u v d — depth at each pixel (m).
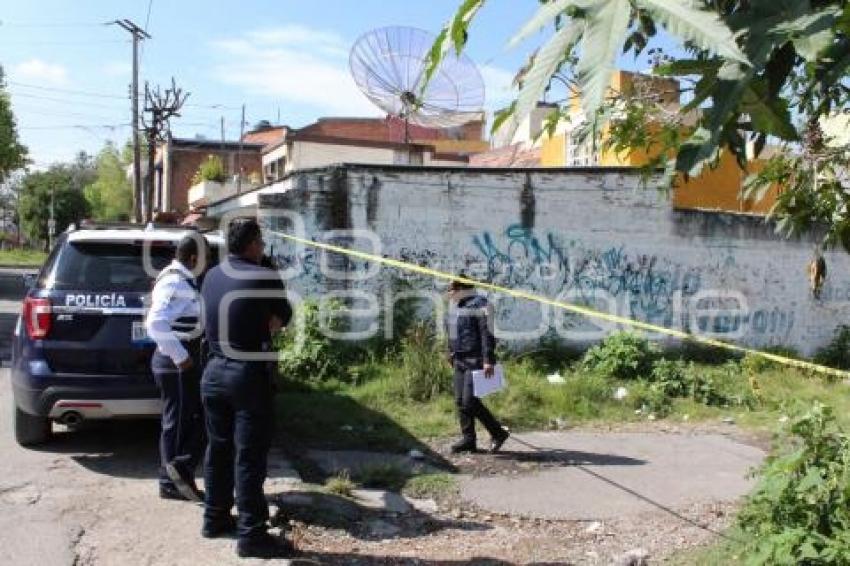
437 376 9.27
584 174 12.12
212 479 4.76
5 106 32.38
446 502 6.02
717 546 5.04
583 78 1.33
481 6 1.74
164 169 43.91
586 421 8.95
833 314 13.93
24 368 6.02
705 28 1.31
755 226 13.12
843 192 3.27
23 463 6.21
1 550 4.54
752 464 7.30
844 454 4.31
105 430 7.31
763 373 11.61
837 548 3.87
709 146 1.50
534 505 6.00
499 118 1.62
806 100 2.32
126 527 4.93
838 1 1.49
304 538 4.99
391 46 11.91
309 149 23.12
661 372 10.29
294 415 8.23
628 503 6.10
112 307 6.06
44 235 69.69
